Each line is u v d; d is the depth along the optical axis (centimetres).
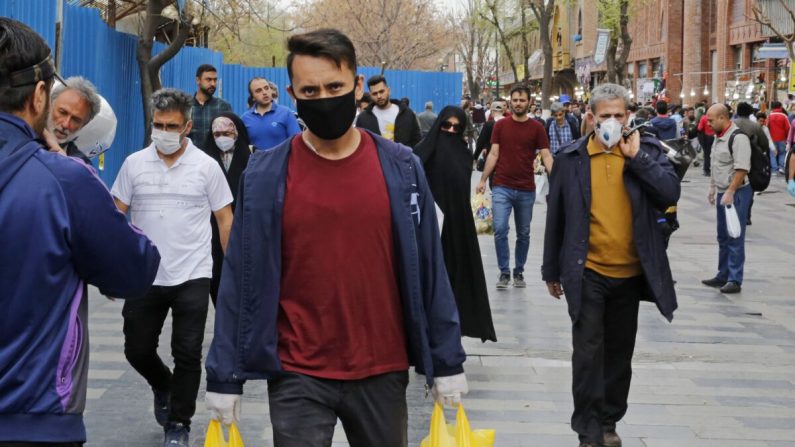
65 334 263
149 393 638
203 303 531
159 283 523
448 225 725
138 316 528
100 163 1238
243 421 586
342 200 332
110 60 1420
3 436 252
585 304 525
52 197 260
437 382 348
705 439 572
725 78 4656
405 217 336
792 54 2986
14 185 257
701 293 1057
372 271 334
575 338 528
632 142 513
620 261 525
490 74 7238
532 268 1195
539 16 3556
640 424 598
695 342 823
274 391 335
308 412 330
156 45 1689
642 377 708
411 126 1013
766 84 4044
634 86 6097
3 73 259
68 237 262
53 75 273
